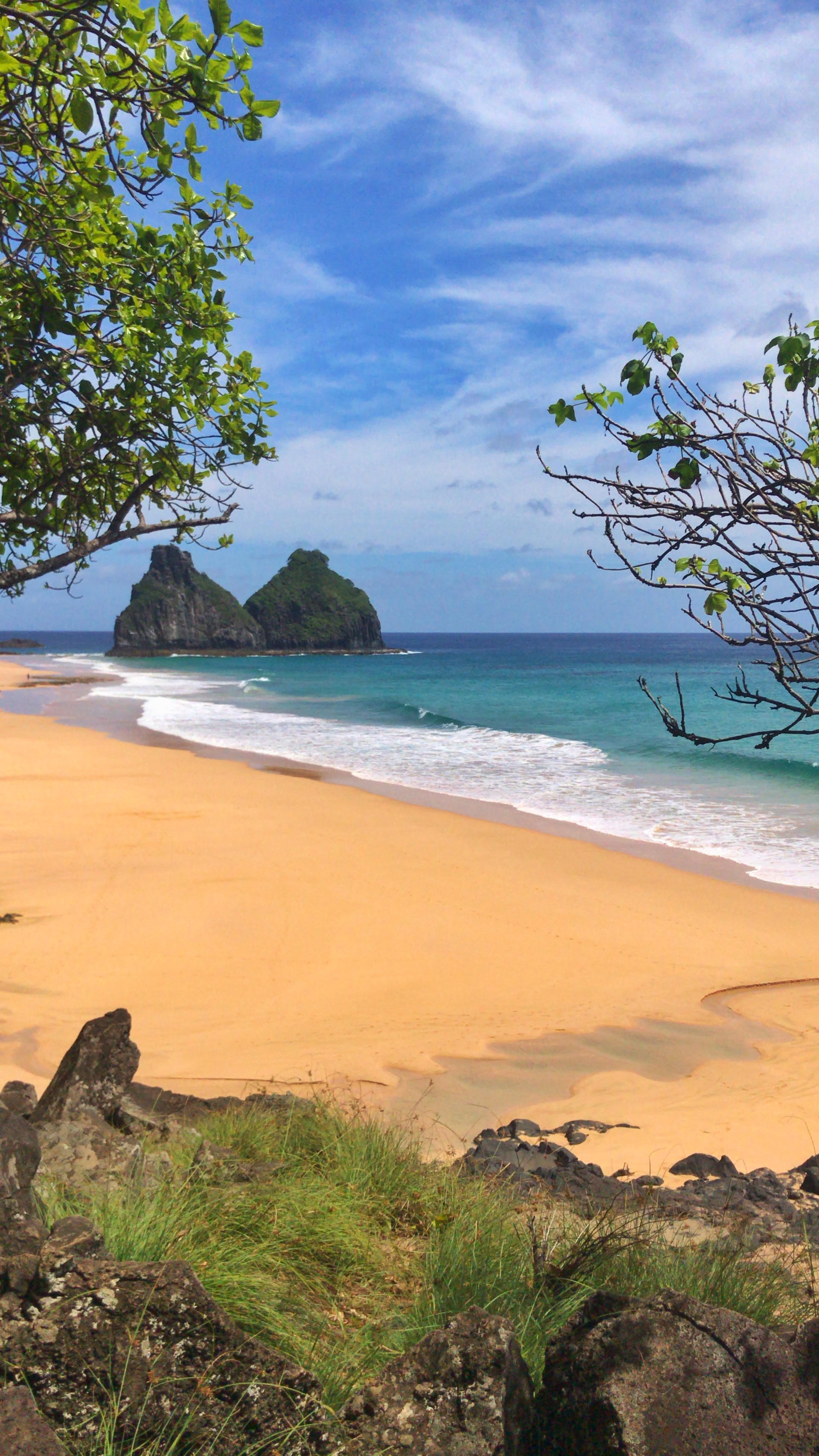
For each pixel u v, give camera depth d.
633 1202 5.32
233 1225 4.05
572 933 14.12
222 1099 6.62
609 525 2.24
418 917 14.67
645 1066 9.70
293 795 25.03
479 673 104.12
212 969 12.23
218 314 5.91
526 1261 4.14
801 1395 2.28
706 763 31.94
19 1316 2.57
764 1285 3.96
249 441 6.21
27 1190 2.87
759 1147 7.50
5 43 4.11
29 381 5.58
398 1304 3.88
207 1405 2.52
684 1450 2.21
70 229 5.29
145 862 17.56
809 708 2.08
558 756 33.84
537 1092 8.94
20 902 14.78
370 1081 8.88
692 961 13.03
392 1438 2.47
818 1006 11.41
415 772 30.11
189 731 41.03
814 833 21.31
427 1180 5.45
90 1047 5.74
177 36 3.71
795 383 2.14
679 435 2.19
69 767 28.86
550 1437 2.43
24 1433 2.22
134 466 5.99
